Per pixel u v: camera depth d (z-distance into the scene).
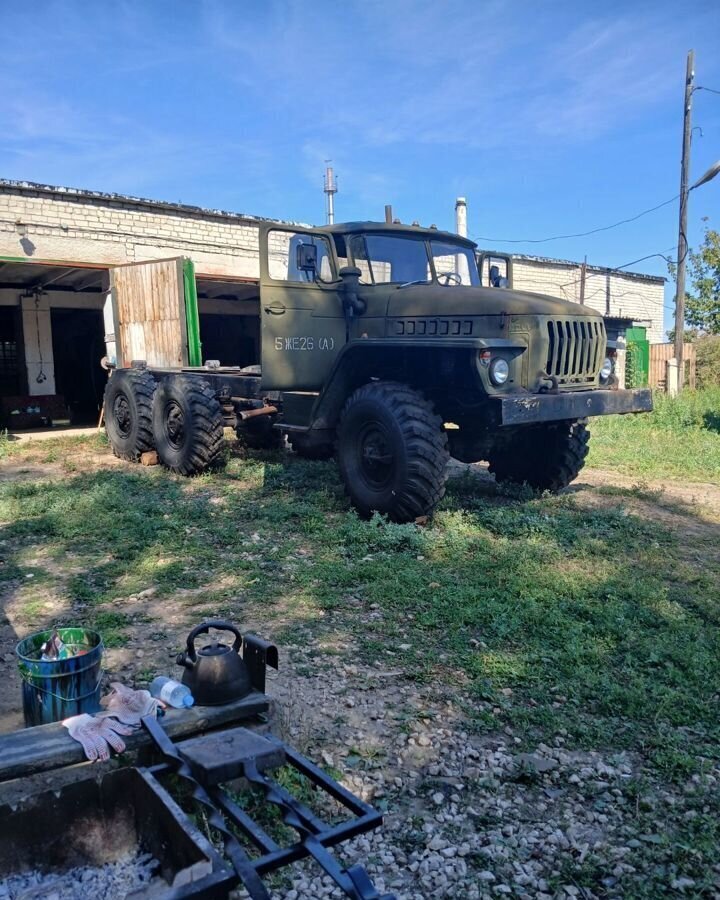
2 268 11.80
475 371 5.05
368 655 3.48
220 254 13.55
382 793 2.50
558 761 2.69
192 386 7.54
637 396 5.75
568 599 4.12
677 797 2.51
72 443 10.51
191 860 1.69
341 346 6.30
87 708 2.55
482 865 2.19
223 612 3.99
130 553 4.90
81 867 2.02
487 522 5.63
